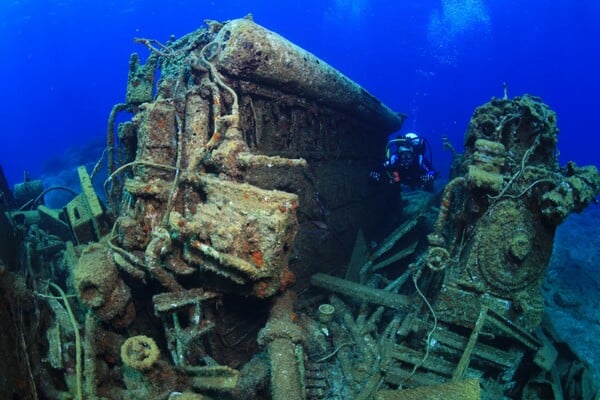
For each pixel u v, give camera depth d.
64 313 3.78
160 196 3.71
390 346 4.06
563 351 4.55
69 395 3.06
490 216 3.80
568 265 7.29
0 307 2.93
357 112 6.45
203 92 3.94
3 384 2.51
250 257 3.17
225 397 3.19
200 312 3.47
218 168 3.61
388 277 6.30
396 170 6.66
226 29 3.99
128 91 4.59
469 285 3.90
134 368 2.81
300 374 3.25
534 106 4.08
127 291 3.61
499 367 3.84
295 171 4.99
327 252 5.79
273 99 4.61
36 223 6.88
